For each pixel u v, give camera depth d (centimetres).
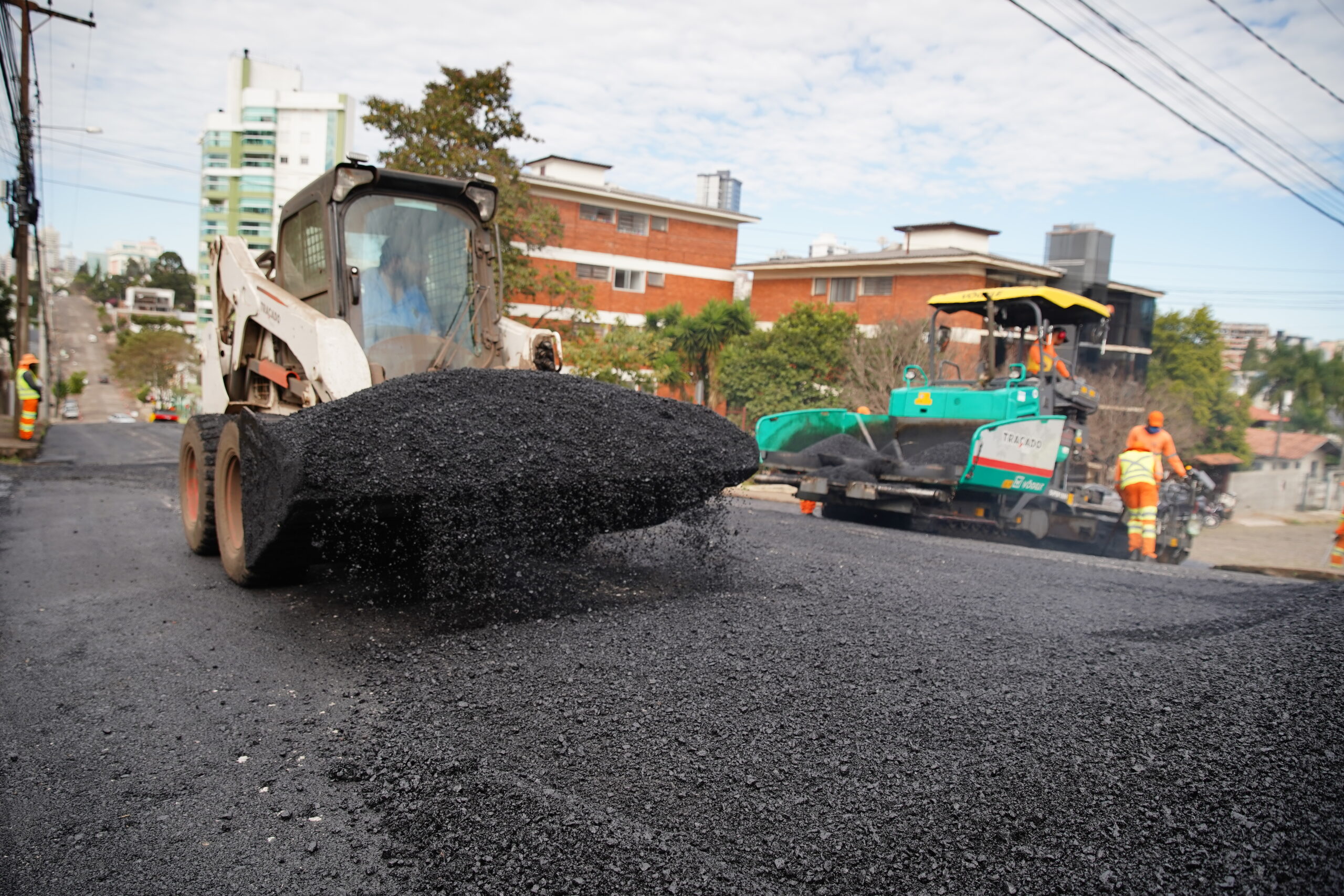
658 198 3403
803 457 1001
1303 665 354
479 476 411
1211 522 2286
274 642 402
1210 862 214
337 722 313
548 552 445
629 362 2141
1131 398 2488
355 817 248
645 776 262
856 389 2270
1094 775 259
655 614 430
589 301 2311
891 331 2358
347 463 384
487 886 212
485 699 323
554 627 405
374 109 1919
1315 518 3206
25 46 1967
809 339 2578
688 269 3531
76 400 7519
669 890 207
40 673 365
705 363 2981
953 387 1016
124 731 308
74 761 285
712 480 491
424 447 411
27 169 2006
